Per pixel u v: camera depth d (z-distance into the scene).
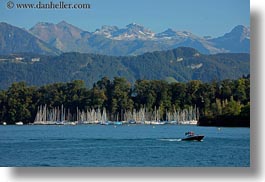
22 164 96.62
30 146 130.38
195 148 120.94
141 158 102.12
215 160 98.44
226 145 126.56
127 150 117.38
